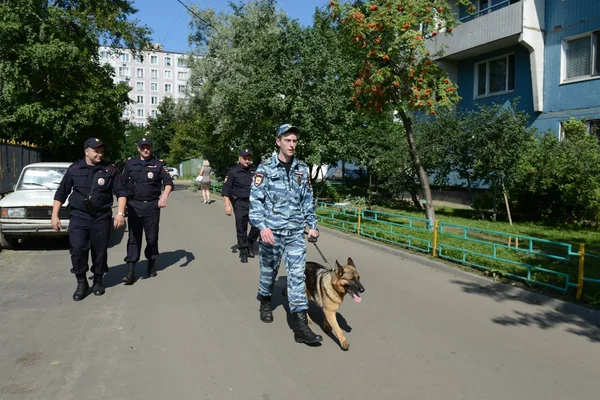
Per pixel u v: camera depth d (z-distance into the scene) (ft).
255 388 11.39
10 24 48.60
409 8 27.30
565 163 36.32
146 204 21.03
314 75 37.70
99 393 11.10
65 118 57.31
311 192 15.26
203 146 90.02
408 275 22.65
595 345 14.11
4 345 13.91
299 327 14.17
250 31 66.49
